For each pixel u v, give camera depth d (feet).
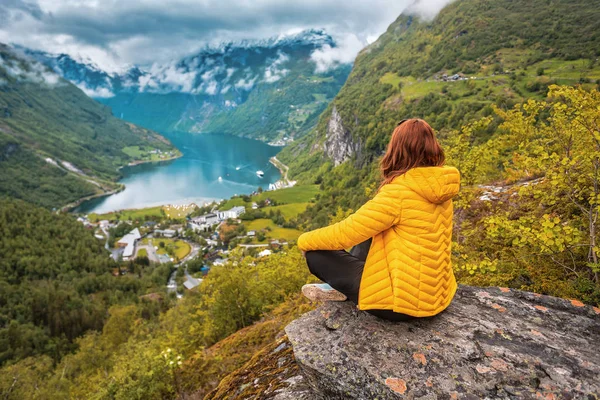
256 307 51.90
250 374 15.11
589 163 17.42
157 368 31.37
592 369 8.48
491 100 403.13
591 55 465.88
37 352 225.97
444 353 9.04
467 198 27.99
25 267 407.85
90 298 331.57
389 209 8.55
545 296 11.73
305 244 10.11
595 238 17.37
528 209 25.36
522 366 8.61
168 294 311.47
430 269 8.73
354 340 9.84
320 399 10.01
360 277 9.70
